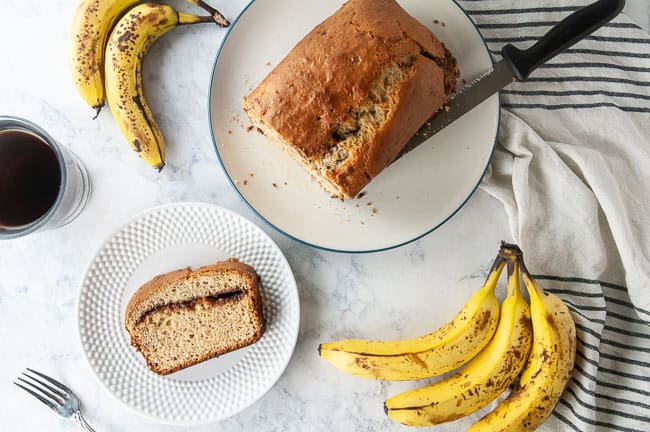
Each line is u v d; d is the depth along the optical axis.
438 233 0.68
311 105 0.56
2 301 0.67
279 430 0.67
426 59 0.58
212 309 0.64
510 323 0.62
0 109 0.67
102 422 0.67
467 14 0.63
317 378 0.67
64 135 0.67
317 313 0.67
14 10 0.67
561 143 0.65
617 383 0.66
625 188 0.66
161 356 0.65
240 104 0.65
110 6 0.62
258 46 0.65
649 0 0.66
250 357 0.65
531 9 0.65
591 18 0.59
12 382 0.67
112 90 0.63
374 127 0.57
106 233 0.67
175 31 0.67
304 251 0.67
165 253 0.65
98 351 0.65
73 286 0.67
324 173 0.58
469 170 0.65
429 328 0.67
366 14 0.58
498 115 0.64
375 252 0.64
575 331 0.63
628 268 0.64
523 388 0.63
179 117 0.67
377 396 0.67
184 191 0.67
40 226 0.59
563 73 0.66
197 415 0.64
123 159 0.67
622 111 0.66
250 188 0.65
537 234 0.66
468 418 0.67
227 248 0.65
